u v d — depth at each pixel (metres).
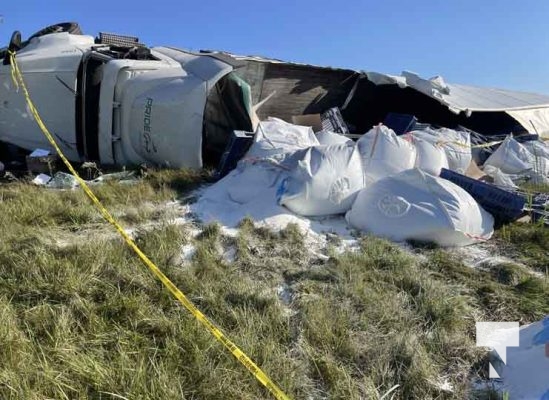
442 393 3.25
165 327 3.64
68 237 5.32
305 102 13.06
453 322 4.04
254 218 6.22
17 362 3.10
